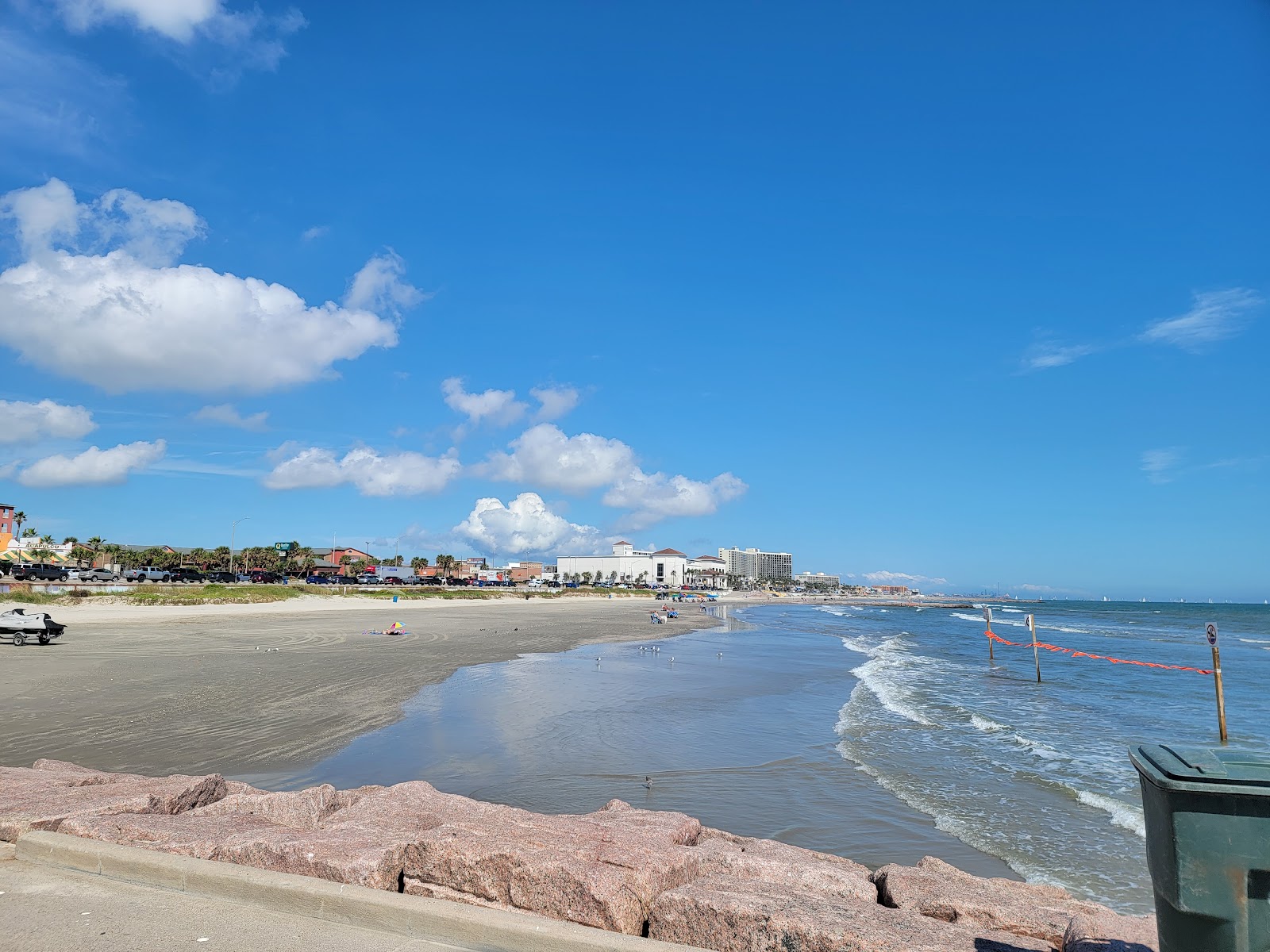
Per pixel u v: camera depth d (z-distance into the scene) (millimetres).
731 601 199625
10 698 19469
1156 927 4781
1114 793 13508
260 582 98438
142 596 59969
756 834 11195
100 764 13406
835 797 13102
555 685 25938
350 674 26406
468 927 4699
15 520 106000
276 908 5113
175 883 5402
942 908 5523
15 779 7508
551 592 160250
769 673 32031
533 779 13664
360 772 13594
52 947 4465
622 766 14805
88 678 23250
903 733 18812
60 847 5770
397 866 5473
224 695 20938
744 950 4559
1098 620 102625
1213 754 3357
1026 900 5750
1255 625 91750
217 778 8102
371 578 143125
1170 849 3182
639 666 33688
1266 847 3031
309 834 5910
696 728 18875
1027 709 23125
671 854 5551
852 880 5969
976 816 12172
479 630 54219
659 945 4473
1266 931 3020
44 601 54156
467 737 16844
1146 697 26172
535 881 5047
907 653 44781
